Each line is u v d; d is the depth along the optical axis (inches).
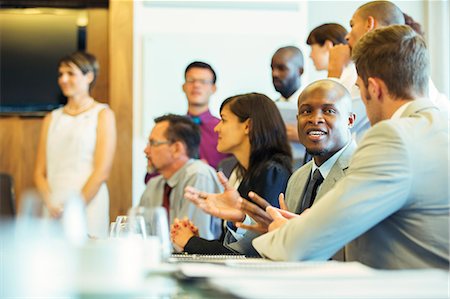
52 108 295.1
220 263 87.6
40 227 69.9
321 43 203.6
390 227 99.2
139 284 60.6
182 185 188.9
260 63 283.0
